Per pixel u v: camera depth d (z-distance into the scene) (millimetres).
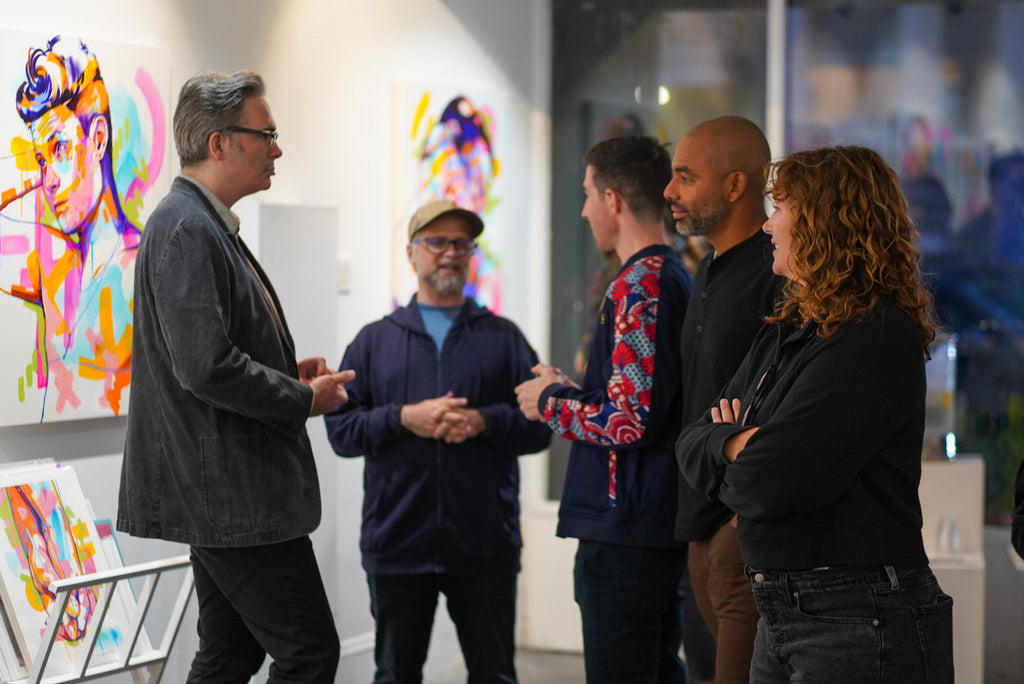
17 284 2986
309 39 3949
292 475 2467
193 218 2365
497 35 4703
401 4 4289
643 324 2693
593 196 2918
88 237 3164
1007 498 4746
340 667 4086
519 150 4844
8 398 2977
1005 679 4500
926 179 4816
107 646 2707
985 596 4594
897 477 1896
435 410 3139
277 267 3621
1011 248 4762
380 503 3240
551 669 4543
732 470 1930
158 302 2328
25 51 2994
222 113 2455
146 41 3373
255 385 2334
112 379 3244
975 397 4801
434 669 4496
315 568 2543
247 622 2492
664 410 2686
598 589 2777
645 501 2723
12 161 2967
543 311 4945
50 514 2732
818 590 1874
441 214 3328
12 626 2543
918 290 1945
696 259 4684
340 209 4086
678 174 2598
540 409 2795
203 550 2443
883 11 4801
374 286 4238
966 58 4754
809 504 1852
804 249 1932
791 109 4895
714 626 2672
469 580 3262
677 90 4867
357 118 4145
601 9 4922
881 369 1846
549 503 4934
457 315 3402
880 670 1826
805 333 1955
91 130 3166
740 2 4793
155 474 2412
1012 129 4738
